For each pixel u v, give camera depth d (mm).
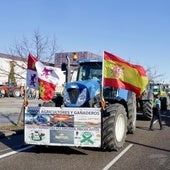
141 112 19188
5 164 8656
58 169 8180
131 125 13211
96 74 12711
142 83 10297
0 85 41250
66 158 9367
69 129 9633
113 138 9750
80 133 9578
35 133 9836
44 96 10219
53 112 9734
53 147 10773
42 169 8172
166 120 19719
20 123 16172
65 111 9656
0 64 35938
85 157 9500
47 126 9766
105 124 9664
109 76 10102
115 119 9828
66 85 10867
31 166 8453
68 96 10609
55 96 11094
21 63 27750
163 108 26609
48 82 10250
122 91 12211
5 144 11500
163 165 8625
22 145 11242
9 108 26109
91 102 10398
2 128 14672
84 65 12953
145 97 18562
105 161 9023
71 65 13086
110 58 10117
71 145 9625
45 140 9781
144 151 10352
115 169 8227
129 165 8609
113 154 9883
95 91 10758
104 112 9727
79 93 10508
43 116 9789
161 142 11938
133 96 13227
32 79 10797
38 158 9367
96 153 10016
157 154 9930
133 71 10148
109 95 11680
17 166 8453
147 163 8828
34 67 10711
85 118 9547
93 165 8586
